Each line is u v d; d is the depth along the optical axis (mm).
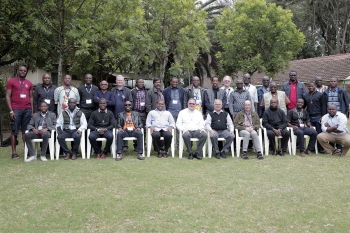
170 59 16359
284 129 7922
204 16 13750
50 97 7762
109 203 4512
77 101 7891
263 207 4402
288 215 4133
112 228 3752
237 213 4188
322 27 32875
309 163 7055
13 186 5246
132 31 10961
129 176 5867
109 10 10453
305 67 25391
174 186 5285
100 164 6832
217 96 8320
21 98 7395
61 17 9914
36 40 9922
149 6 12734
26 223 3881
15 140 7469
